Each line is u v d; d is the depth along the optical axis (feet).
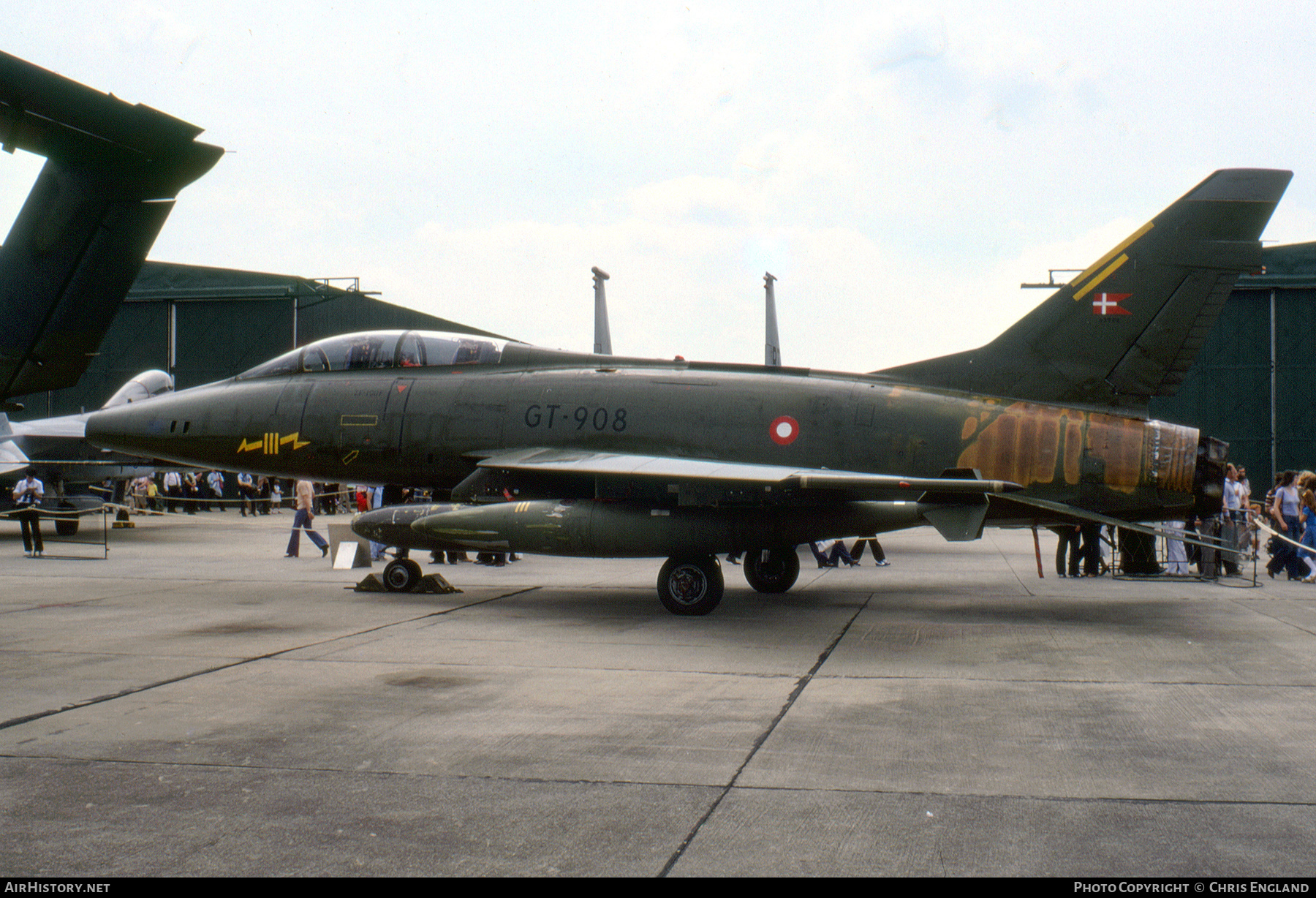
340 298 153.07
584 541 34.17
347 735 17.61
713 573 34.14
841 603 37.73
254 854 11.94
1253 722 18.70
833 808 13.69
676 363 40.34
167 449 43.16
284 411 41.83
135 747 16.78
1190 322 35.09
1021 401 36.32
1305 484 47.96
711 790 14.52
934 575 50.21
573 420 38.32
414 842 12.34
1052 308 36.47
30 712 19.31
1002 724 18.58
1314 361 116.37
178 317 148.87
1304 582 46.75
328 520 105.60
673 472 32.58
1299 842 12.39
